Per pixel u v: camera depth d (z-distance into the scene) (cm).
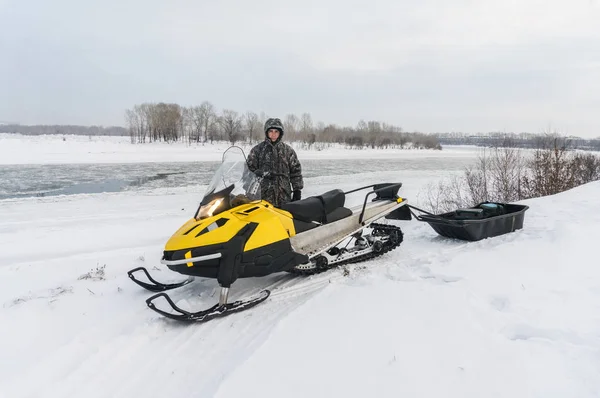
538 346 249
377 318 299
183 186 1448
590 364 226
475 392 209
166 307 359
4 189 1356
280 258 376
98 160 2533
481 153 1427
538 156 1086
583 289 336
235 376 235
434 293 337
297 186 509
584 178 1215
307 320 305
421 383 219
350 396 213
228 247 339
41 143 3803
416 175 1966
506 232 548
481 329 274
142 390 244
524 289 346
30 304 361
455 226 524
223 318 336
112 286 414
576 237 470
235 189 379
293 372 237
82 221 819
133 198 1155
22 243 626
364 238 495
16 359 279
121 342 296
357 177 1831
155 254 542
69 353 283
